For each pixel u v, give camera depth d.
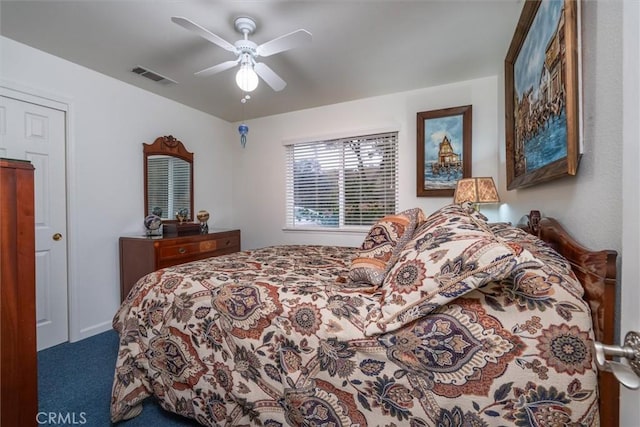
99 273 2.66
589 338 0.77
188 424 1.43
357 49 2.32
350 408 0.99
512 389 0.81
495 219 2.80
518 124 1.78
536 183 1.41
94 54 2.36
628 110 0.48
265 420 1.12
